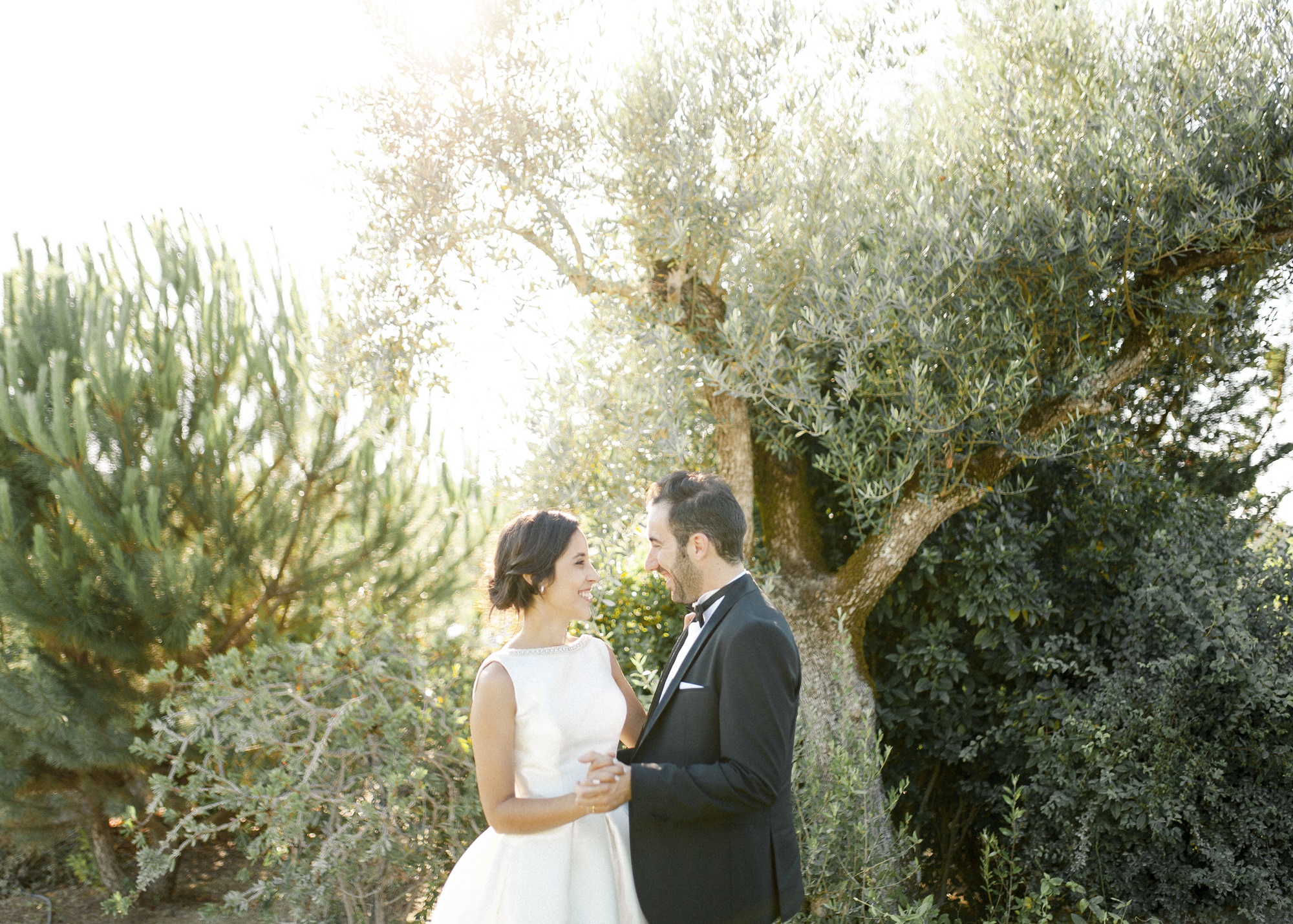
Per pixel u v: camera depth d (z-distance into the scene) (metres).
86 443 4.24
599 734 2.13
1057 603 4.89
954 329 4.25
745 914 1.96
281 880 3.65
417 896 3.73
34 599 4.21
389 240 4.19
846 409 4.38
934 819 5.38
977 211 4.31
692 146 4.02
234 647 4.81
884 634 5.21
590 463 4.26
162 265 4.68
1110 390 4.72
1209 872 4.15
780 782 1.91
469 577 4.91
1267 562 4.67
